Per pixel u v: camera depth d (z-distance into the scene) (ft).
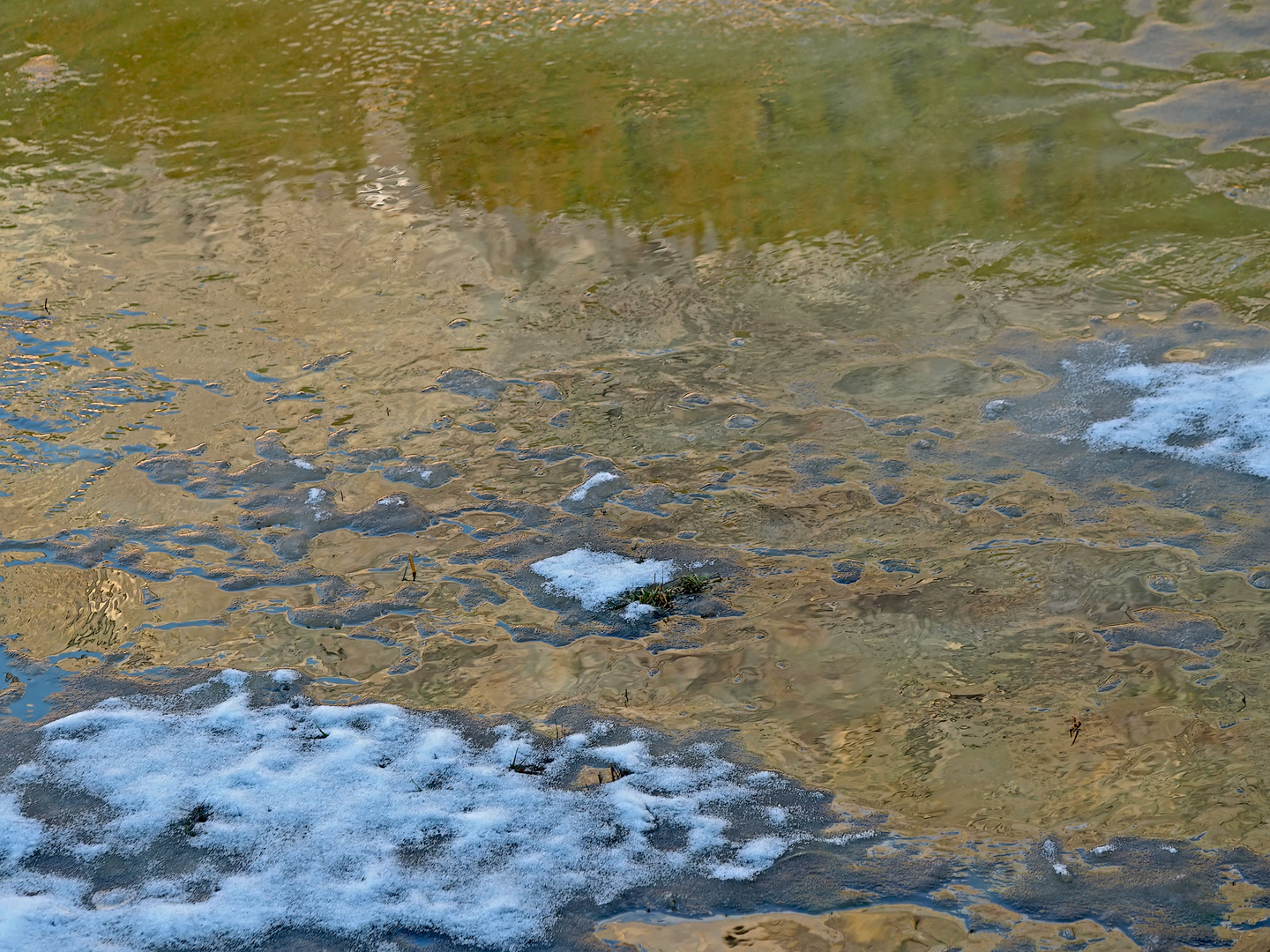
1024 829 9.02
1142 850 8.73
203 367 16.61
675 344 16.65
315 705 10.61
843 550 12.55
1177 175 19.42
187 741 10.09
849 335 16.55
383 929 8.23
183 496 13.91
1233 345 15.35
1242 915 8.13
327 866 8.75
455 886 8.57
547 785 9.58
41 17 28.81
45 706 10.64
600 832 9.07
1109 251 17.71
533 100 23.75
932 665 10.85
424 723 10.34
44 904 8.36
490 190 20.84
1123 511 12.80
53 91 25.68
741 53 24.82
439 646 11.41
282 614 11.92
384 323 17.49
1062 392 14.92
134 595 12.25
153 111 24.59
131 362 16.76
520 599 12.05
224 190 21.45
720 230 19.24
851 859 8.80
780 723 10.28
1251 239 17.58
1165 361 15.21
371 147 22.52
